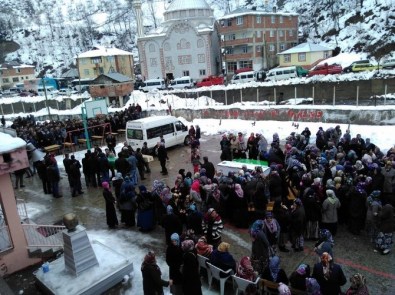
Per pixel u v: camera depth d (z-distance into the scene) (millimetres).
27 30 144500
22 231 9867
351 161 12914
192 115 29250
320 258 7355
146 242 10883
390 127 19875
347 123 22141
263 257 8312
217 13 124375
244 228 11203
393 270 8695
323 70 43719
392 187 10656
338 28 68812
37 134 22359
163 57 66250
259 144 16703
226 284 8414
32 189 16781
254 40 60000
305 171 12195
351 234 10453
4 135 9938
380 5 64625
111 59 68062
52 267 9211
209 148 21484
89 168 16062
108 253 9594
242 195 11023
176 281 8023
